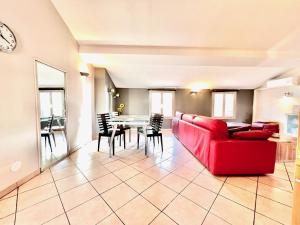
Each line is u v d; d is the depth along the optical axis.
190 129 3.43
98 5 2.49
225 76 5.57
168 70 5.08
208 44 3.34
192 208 1.64
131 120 3.92
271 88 5.97
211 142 2.38
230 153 2.28
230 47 3.43
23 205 1.65
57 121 3.07
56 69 2.72
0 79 1.74
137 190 1.95
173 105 6.68
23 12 2.01
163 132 6.10
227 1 2.30
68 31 3.03
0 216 1.50
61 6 2.57
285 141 3.00
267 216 1.54
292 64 3.96
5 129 1.81
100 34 3.15
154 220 1.47
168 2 2.37
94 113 4.64
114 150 3.55
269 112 6.09
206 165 2.57
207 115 6.79
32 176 2.22
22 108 2.04
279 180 2.25
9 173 1.87
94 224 1.42
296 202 1.20
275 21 2.63
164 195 1.85
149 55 3.52
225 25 2.78
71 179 2.21
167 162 2.89
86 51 3.48
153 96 6.63
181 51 3.49
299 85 4.95
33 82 2.21
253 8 2.39
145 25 2.87
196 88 6.60
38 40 2.27
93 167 2.63
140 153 3.41
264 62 3.82
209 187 2.04
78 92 3.62
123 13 2.62
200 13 2.54
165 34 3.08
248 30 2.88
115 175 2.35
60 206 1.64
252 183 2.16
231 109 6.81
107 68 4.86
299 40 3.09
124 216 1.51
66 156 3.14
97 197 1.80
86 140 4.32
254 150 2.29
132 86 6.52
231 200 1.78
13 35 1.87
